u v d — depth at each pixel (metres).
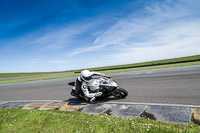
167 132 2.38
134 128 2.59
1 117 4.05
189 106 3.69
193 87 5.71
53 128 2.91
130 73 14.20
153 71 13.47
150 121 2.98
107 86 5.04
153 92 5.65
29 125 3.21
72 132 2.68
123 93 5.22
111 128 2.68
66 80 15.23
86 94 5.04
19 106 5.65
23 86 13.40
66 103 5.36
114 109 4.08
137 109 3.88
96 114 3.82
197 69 10.88
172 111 3.47
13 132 2.92
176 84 6.59
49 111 4.27
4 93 10.09
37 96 7.50
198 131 2.38
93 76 5.29
